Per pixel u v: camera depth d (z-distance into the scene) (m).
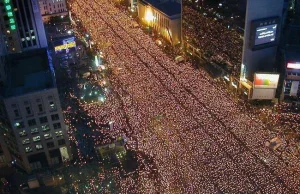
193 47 172.38
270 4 134.00
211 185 105.00
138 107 141.12
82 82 159.88
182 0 171.50
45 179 109.31
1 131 114.81
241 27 134.88
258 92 140.62
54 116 110.31
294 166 110.75
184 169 111.25
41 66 121.88
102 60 176.88
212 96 146.25
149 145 121.69
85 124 134.00
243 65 141.62
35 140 111.62
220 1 142.25
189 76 160.75
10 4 144.12
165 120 133.25
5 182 112.31
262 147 118.38
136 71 166.12
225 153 116.44
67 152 118.19
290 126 128.88
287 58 142.25
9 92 106.12
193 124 130.50
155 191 104.44
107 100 146.75
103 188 107.25
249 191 102.56
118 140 122.94
